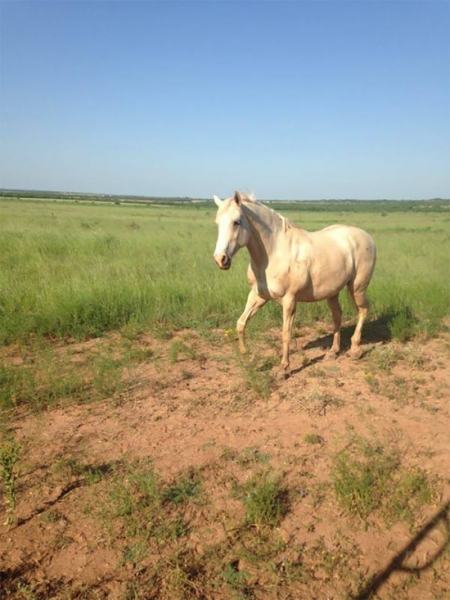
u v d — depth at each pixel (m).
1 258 10.64
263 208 4.68
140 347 5.84
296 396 4.47
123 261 10.91
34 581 2.30
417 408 4.28
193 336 6.31
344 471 3.12
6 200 65.62
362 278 5.55
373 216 53.72
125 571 2.38
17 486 3.02
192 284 8.14
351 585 2.33
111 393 4.41
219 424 3.89
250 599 2.23
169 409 4.14
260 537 2.62
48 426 3.80
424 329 6.66
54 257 11.62
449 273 11.02
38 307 6.60
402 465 3.37
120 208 60.22
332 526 2.74
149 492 2.92
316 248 4.93
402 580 2.37
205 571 2.39
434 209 90.94
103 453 3.43
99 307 6.71
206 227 26.86
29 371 4.62
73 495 2.95
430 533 2.70
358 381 4.91
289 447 3.56
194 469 3.23
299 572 2.39
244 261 11.77
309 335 6.58
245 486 3.05
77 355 5.51
